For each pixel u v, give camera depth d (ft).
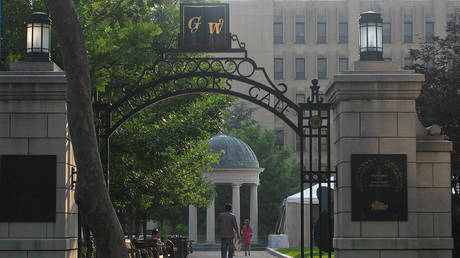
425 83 85.87
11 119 49.24
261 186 214.28
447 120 83.56
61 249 48.60
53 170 49.03
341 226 49.16
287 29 300.20
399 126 49.32
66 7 38.78
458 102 83.61
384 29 296.30
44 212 48.83
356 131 49.21
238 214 166.40
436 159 50.16
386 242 48.44
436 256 49.57
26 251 48.60
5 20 69.92
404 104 49.44
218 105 83.97
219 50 53.72
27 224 48.83
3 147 49.14
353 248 48.32
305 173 53.83
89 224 39.75
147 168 77.25
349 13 297.94
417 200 49.83
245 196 215.10
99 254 40.06
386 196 48.83
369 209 48.70
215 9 53.62
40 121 49.24
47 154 49.14
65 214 48.98
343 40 299.38
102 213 39.42
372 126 49.21
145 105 54.80
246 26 297.74
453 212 62.18
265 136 226.17
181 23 53.47
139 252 69.05
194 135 80.12
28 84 48.93
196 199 110.32
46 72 49.39
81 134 39.14
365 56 51.11
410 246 48.47
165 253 84.43
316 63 298.56
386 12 296.51
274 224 216.13
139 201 86.02
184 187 95.25
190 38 53.52
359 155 49.03
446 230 49.73
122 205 85.25
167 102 77.56
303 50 299.17
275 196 214.90
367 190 48.88
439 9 294.05
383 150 49.16
